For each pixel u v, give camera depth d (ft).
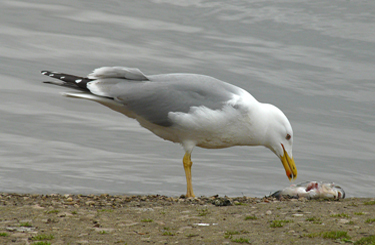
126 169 49.24
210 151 55.62
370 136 61.57
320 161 54.29
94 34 87.04
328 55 86.79
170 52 82.33
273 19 100.99
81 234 26.22
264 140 40.63
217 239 25.57
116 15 97.09
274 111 40.24
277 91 72.28
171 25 94.73
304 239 25.35
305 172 51.39
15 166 47.93
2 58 75.25
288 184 47.98
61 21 91.35
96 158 51.49
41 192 42.16
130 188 44.73
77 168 48.62
